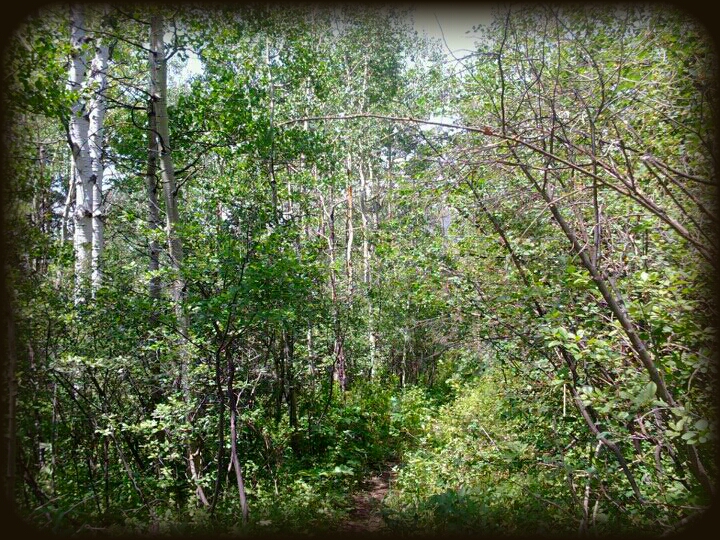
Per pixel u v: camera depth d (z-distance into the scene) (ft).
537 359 17.51
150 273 17.81
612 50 13.30
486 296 18.03
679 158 12.14
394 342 41.91
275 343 25.52
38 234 16.47
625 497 14.26
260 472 22.89
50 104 18.38
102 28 24.00
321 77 39.96
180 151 30.45
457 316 19.66
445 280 19.99
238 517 17.57
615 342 13.26
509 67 14.71
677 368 11.72
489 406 26.66
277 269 17.31
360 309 36.27
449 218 20.68
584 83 12.91
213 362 19.13
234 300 16.62
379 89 53.11
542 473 18.26
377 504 21.68
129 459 19.79
